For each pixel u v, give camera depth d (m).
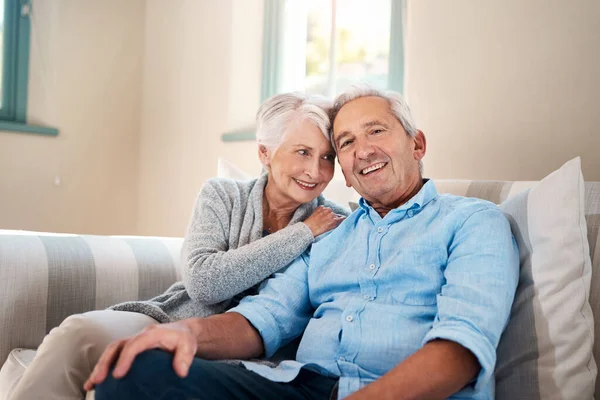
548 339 1.13
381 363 1.18
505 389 1.16
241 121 3.02
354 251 1.36
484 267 1.12
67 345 1.18
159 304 1.45
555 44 1.74
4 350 1.50
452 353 1.00
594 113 1.66
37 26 3.32
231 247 1.51
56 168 3.33
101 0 3.49
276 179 1.53
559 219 1.18
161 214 3.47
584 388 1.10
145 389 0.94
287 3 2.89
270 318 1.33
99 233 3.48
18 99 3.28
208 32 3.15
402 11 2.27
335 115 1.44
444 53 2.01
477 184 1.54
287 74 2.90
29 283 1.54
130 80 3.59
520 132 1.82
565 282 1.15
